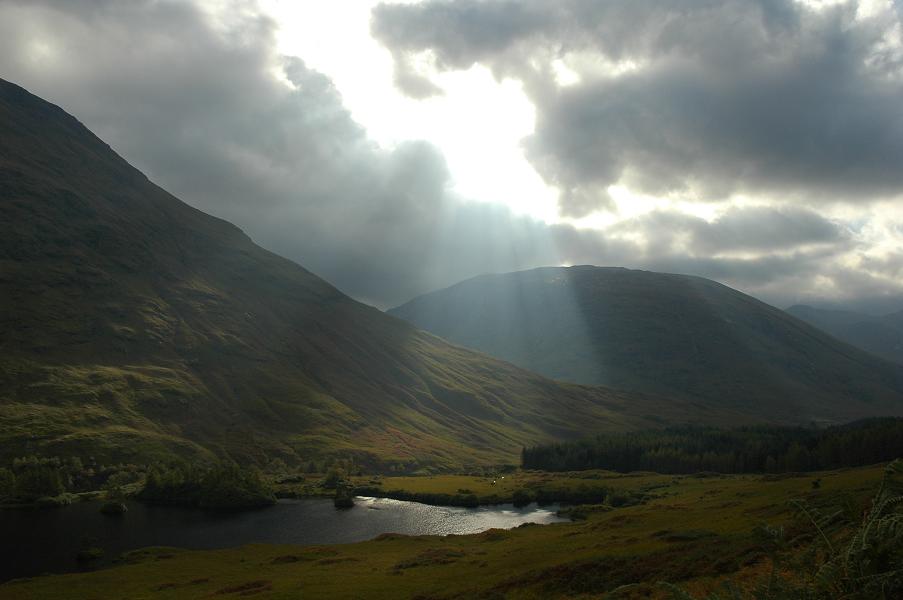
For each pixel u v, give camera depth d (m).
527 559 77.19
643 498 166.00
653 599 39.72
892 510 9.29
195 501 196.62
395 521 165.88
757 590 10.00
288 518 171.62
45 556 121.38
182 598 77.81
